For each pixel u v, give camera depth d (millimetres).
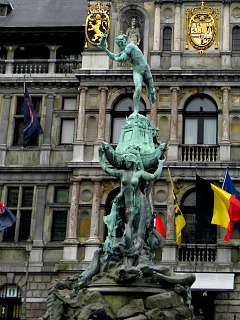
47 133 70375
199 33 68375
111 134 67500
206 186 60906
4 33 73688
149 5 69688
